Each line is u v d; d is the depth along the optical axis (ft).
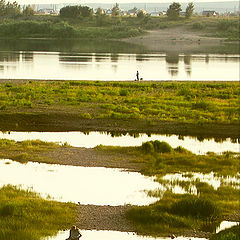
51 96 621.72
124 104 589.73
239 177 336.29
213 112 556.51
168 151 393.29
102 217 256.11
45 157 368.68
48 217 251.60
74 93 646.74
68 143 419.95
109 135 459.73
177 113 541.34
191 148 416.46
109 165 355.36
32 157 367.66
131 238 233.14
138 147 400.67
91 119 505.25
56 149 391.45
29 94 619.67
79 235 217.15
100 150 391.86
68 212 259.19
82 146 410.11
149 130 479.41
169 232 240.32
